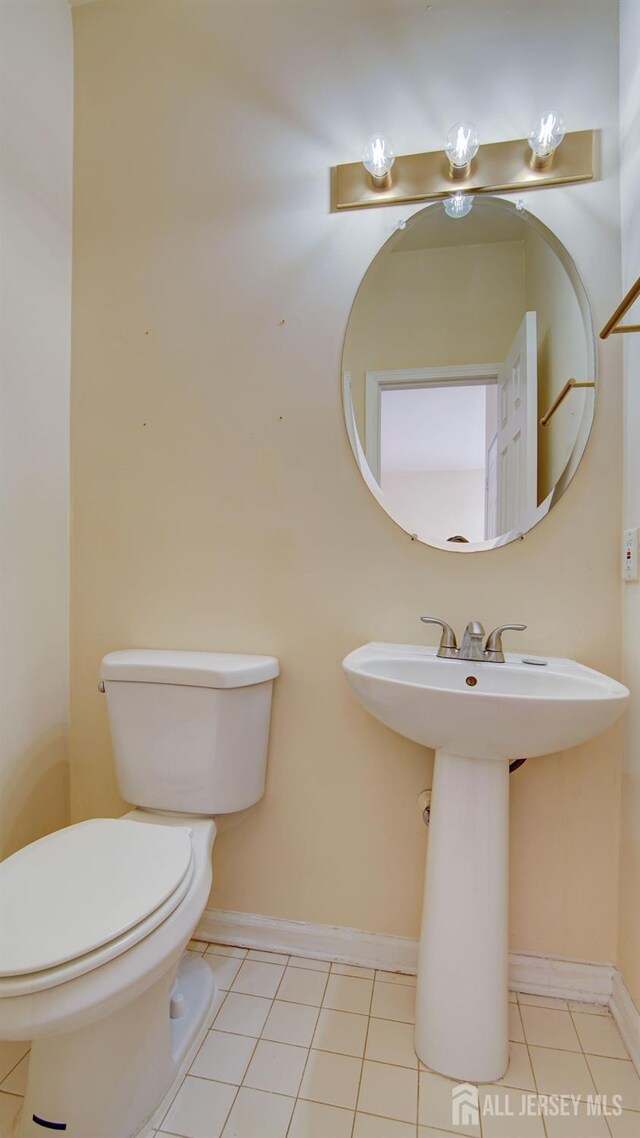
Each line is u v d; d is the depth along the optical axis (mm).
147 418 1334
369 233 1225
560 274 1151
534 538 1151
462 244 1195
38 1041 784
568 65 1139
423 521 1197
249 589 1275
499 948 946
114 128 1360
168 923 781
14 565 1200
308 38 1250
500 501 1169
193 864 922
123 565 1347
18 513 1211
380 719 966
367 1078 924
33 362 1249
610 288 1124
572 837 1128
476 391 1190
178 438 1316
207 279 1304
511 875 1148
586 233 1133
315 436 1244
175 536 1317
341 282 1236
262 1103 879
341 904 1223
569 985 1115
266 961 1205
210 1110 866
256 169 1279
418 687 851
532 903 1143
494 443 1178
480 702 817
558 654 1141
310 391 1249
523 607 1154
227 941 1262
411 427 1207
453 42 1180
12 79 1182
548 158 1130
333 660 1230
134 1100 829
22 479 1221
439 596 1187
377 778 1206
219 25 1302
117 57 1359
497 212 1179
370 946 1201
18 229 1203
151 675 1133
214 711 1111
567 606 1137
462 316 1195
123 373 1348
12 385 1188
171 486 1320
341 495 1231
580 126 1135
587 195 1134
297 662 1248
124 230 1351
